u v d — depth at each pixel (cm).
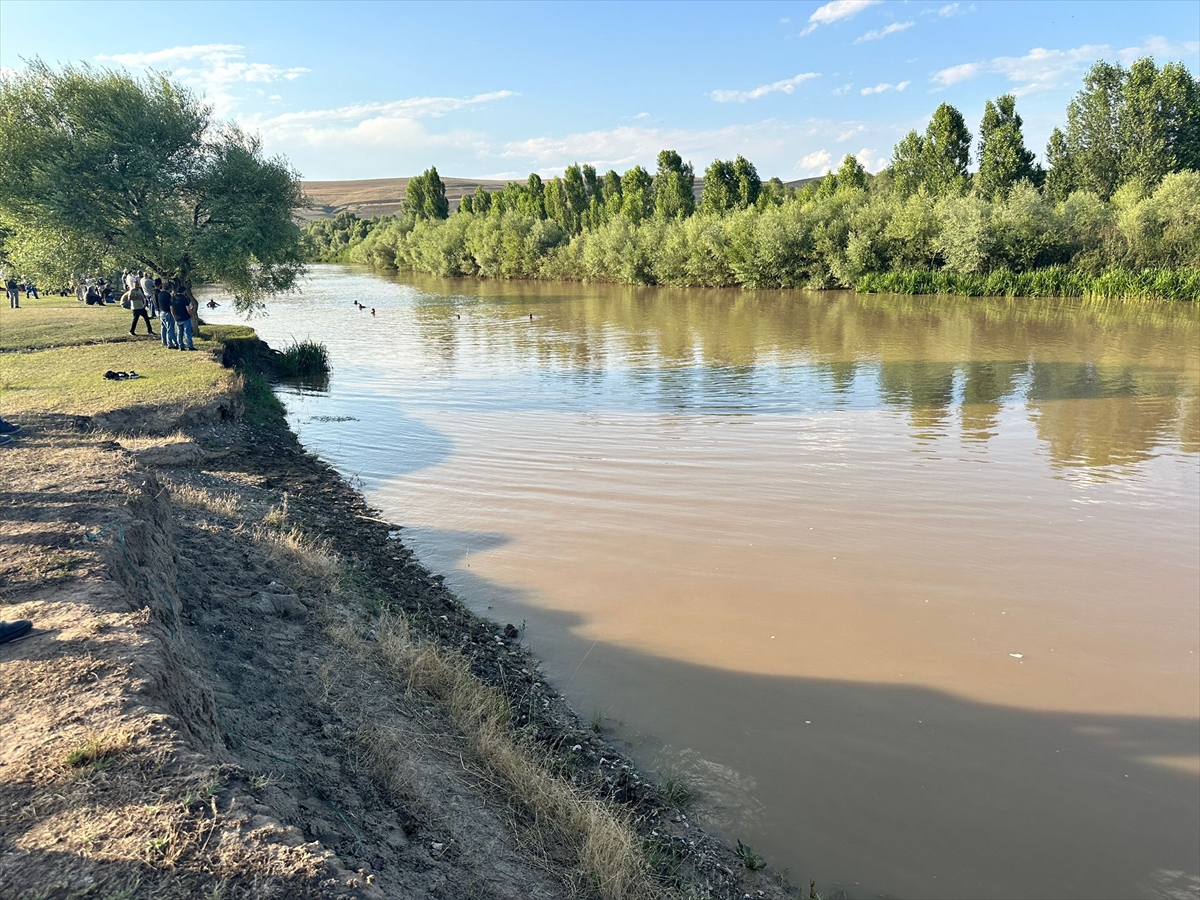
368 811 507
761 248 5566
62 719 398
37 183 2333
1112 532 1151
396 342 3322
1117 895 541
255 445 1584
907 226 5075
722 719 740
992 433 1684
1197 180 4359
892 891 546
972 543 1118
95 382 1712
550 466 1507
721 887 545
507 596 991
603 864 528
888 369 2438
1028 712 741
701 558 1086
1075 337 3002
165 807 350
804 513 1241
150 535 695
